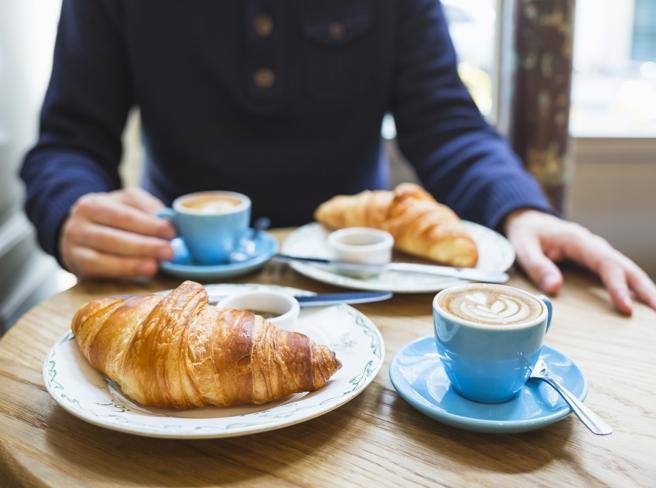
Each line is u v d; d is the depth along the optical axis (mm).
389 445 562
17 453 556
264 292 683
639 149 1683
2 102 1422
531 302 598
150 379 568
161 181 1255
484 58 1642
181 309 589
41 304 792
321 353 591
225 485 524
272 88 1188
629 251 1808
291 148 1229
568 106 1338
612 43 1769
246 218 897
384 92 1259
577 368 613
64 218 917
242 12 1174
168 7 1159
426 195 964
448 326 577
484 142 1102
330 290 821
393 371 620
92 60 1153
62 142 1094
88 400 578
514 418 568
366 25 1222
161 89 1189
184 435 528
